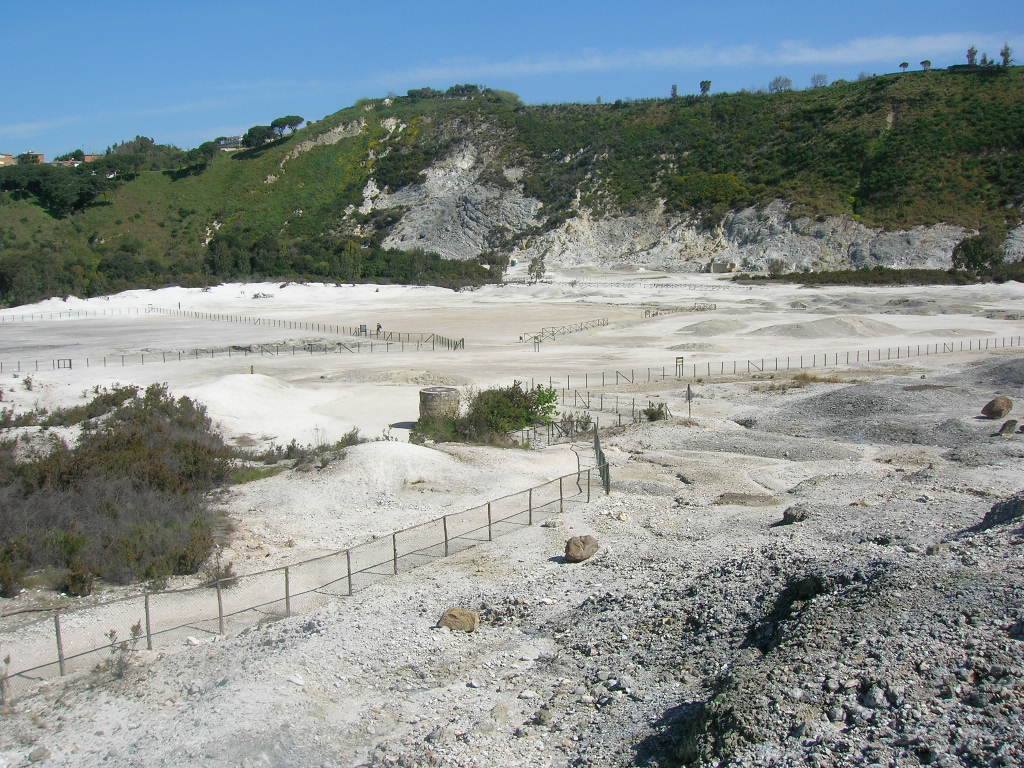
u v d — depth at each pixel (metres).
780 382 56.72
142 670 16.22
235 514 28.02
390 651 16.64
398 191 183.38
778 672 11.96
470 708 13.98
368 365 67.00
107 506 26.42
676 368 62.78
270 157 191.50
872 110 167.00
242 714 13.85
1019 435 37.22
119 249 150.25
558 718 13.27
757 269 140.88
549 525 25.88
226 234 162.75
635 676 14.19
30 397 51.62
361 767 12.36
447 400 43.19
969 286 116.25
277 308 114.19
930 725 10.08
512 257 161.00
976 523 20.98
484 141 191.12
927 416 42.94
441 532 25.83
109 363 69.81
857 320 81.44
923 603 12.97
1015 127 149.75
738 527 24.92
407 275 139.25
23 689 15.64
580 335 84.31
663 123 185.25
